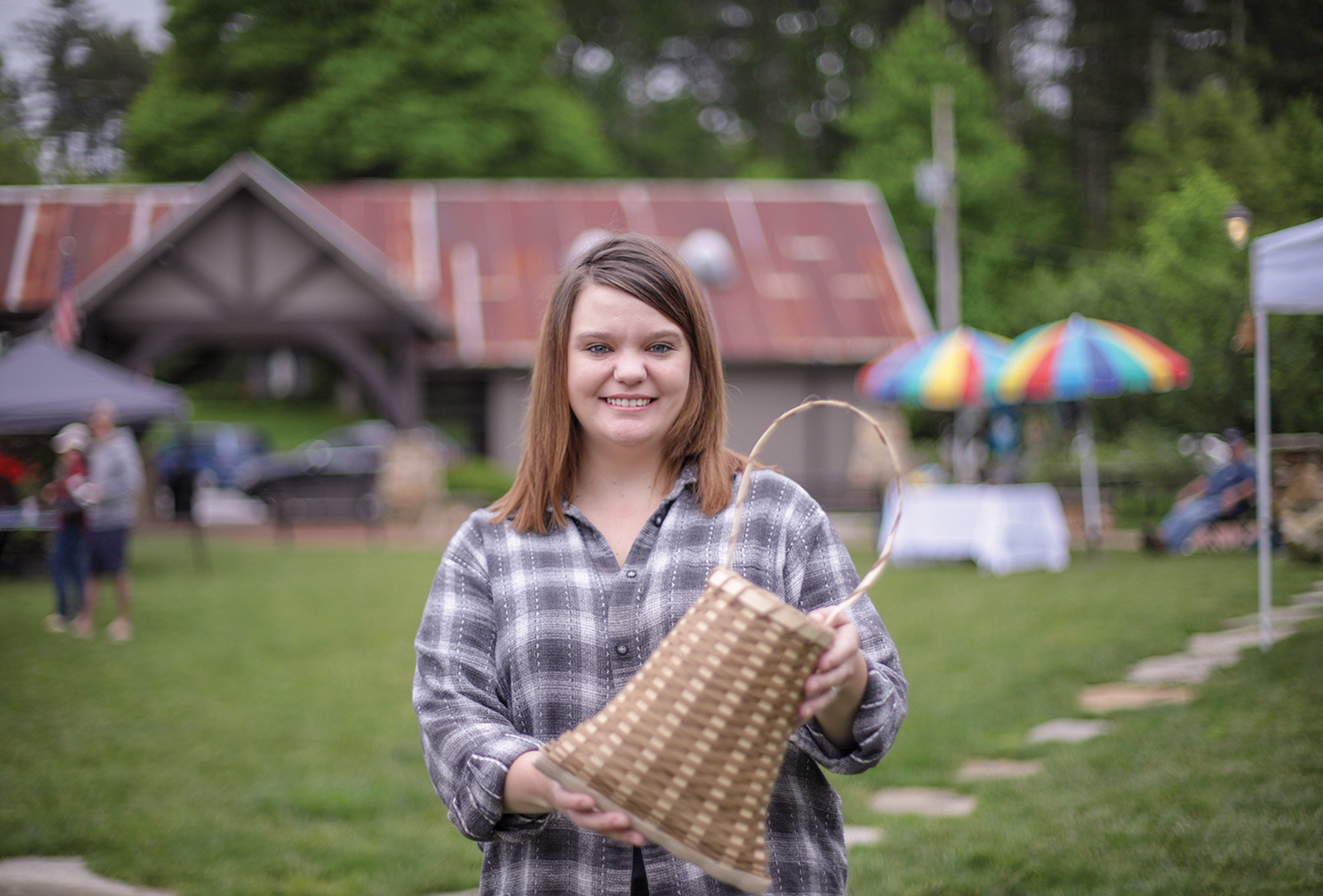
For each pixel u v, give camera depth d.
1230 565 10.47
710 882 1.67
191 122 28.47
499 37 31.72
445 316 22.11
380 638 9.22
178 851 4.44
